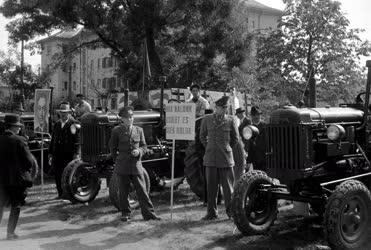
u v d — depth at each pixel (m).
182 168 9.19
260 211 5.97
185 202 8.20
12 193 6.05
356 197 5.17
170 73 22.47
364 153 6.00
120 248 5.58
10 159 6.03
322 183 5.43
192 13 21.78
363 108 6.36
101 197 8.79
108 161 8.15
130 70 21.02
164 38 22.92
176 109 6.86
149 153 8.41
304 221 6.50
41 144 10.10
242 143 7.87
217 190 6.79
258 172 5.90
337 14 20.55
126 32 20.86
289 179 5.46
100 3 20.59
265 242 5.58
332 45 20.48
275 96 19.80
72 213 7.48
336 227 4.98
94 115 8.18
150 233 6.11
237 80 20.53
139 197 6.78
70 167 8.14
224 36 21.58
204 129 6.87
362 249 5.18
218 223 6.54
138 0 20.17
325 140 5.69
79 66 60.31
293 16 20.94
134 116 8.66
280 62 21.16
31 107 26.64
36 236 6.21
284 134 5.50
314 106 6.26
